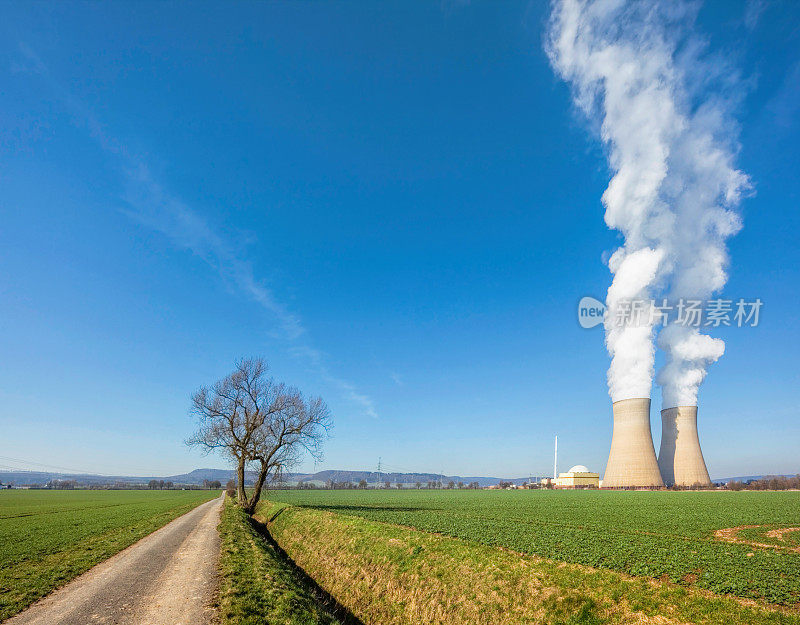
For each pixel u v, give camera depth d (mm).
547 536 29031
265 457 51062
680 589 16453
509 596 17844
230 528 31750
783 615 14180
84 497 108062
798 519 43531
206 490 182125
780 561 21312
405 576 21469
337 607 20578
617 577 17828
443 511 52594
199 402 51156
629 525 38250
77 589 15766
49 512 56031
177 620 12562
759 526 38656
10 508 65000
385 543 25672
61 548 24719
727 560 21219
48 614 13055
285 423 51125
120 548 24125
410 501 78625
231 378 51875
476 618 17359
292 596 15523
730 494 93938
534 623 16109
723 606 14875
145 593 15227
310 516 38938
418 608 18844
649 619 14727
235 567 18781
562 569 19062
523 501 78375
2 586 15828
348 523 32375
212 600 14430
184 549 23938
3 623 12305
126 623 12320
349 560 25094
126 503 79062
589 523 39750
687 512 51406
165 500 91500
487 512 51562
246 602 14125
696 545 26453
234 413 51594
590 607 15977
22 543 26844
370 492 136125
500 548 25078
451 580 19953
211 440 51156
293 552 30641
